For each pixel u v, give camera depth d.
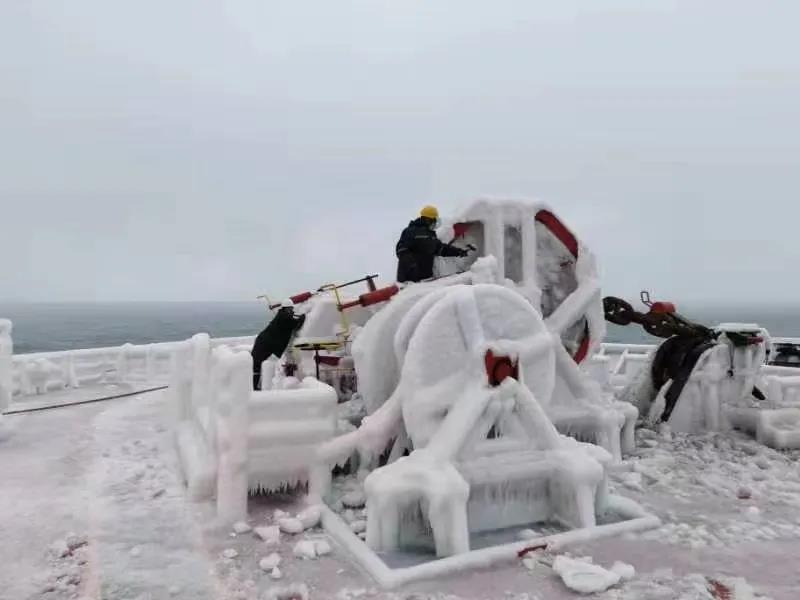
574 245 6.80
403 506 3.85
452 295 4.52
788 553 3.73
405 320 4.84
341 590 3.25
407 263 6.26
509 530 4.13
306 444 4.54
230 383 4.33
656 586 3.26
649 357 7.63
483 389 4.27
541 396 4.75
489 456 4.21
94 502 4.68
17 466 5.75
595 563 3.57
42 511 4.48
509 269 6.73
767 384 7.50
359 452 5.06
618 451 5.83
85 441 6.84
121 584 3.33
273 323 6.77
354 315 7.05
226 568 3.53
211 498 4.71
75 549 3.80
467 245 6.54
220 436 4.31
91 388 11.33
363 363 5.34
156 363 13.03
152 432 7.34
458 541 3.66
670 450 6.32
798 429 6.39
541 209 6.64
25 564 3.58
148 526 4.18
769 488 5.05
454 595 3.19
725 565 3.55
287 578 3.40
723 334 7.33
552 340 4.78
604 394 6.82
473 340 4.41
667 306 7.07
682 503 4.71
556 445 4.34
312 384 4.96
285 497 4.71
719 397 7.19
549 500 4.32
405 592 3.23
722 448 6.32
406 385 4.42
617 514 4.40
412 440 4.47
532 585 3.31
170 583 3.34
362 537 4.01
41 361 10.76
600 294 6.76
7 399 7.18
